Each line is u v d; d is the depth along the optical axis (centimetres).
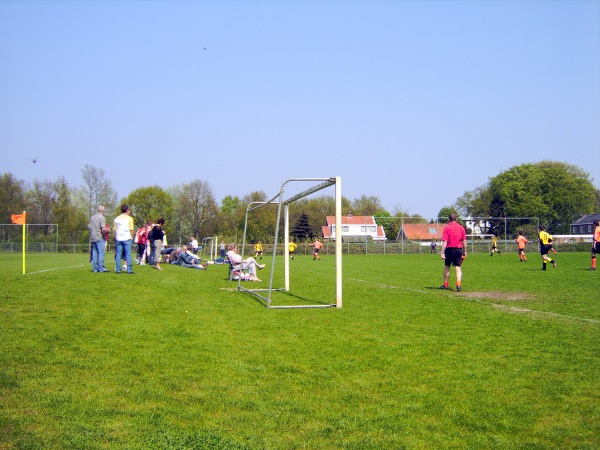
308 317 1021
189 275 1981
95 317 920
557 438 445
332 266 3259
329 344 777
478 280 1950
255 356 700
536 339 812
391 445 428
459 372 631
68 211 6700
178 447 410
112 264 2559
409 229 8581
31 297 1092
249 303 1217
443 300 1298
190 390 554
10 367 604
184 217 8319
